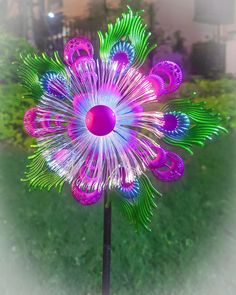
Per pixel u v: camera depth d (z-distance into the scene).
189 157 5.72
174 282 3.48
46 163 2.47
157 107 2.42
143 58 2.38
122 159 2.30
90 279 3.50
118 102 2.28
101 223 4.31
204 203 4.67
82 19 8.81
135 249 3.88
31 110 2.45
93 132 2.29
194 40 8.75
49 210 4.56
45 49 9.01
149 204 2.44
